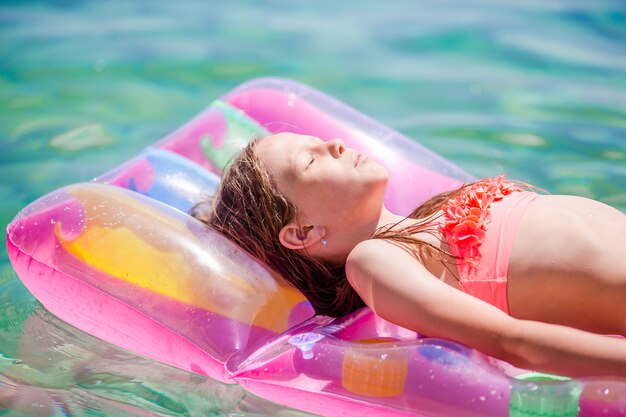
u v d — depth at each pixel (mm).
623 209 3668
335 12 7109
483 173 4148
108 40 6488
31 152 4613
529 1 6914
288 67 5988
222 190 3047
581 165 4203
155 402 2676
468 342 2379
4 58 6105
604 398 2186
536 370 2338
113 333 2887
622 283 2396
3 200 4027
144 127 4977
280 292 2785
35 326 3121
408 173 3490
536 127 4777
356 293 2938
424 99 5375
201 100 5402
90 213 2896
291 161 2850
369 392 2408
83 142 4750
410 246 2635
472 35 6375
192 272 2748
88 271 2801
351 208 2799
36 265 2873
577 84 5414
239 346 2656
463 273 2598
